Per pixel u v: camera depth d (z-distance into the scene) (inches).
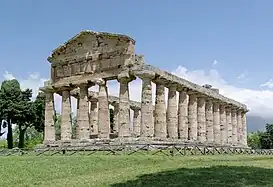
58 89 2901.1
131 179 1176.2
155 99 2669.8
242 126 4104.3
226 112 3740.2
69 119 2849.4
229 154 2406.5
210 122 3299.7
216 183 1063.0
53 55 2928.2
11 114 3804.1
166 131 2837.1
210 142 3169.3
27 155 2374.5
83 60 2778.1
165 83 2714.1
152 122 2485.2
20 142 3996.1
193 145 2571.4
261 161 1806.1
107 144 2452.0
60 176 1368.1
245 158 2001.7
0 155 2456.9
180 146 2380.7
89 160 1726.1
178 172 1268.5
